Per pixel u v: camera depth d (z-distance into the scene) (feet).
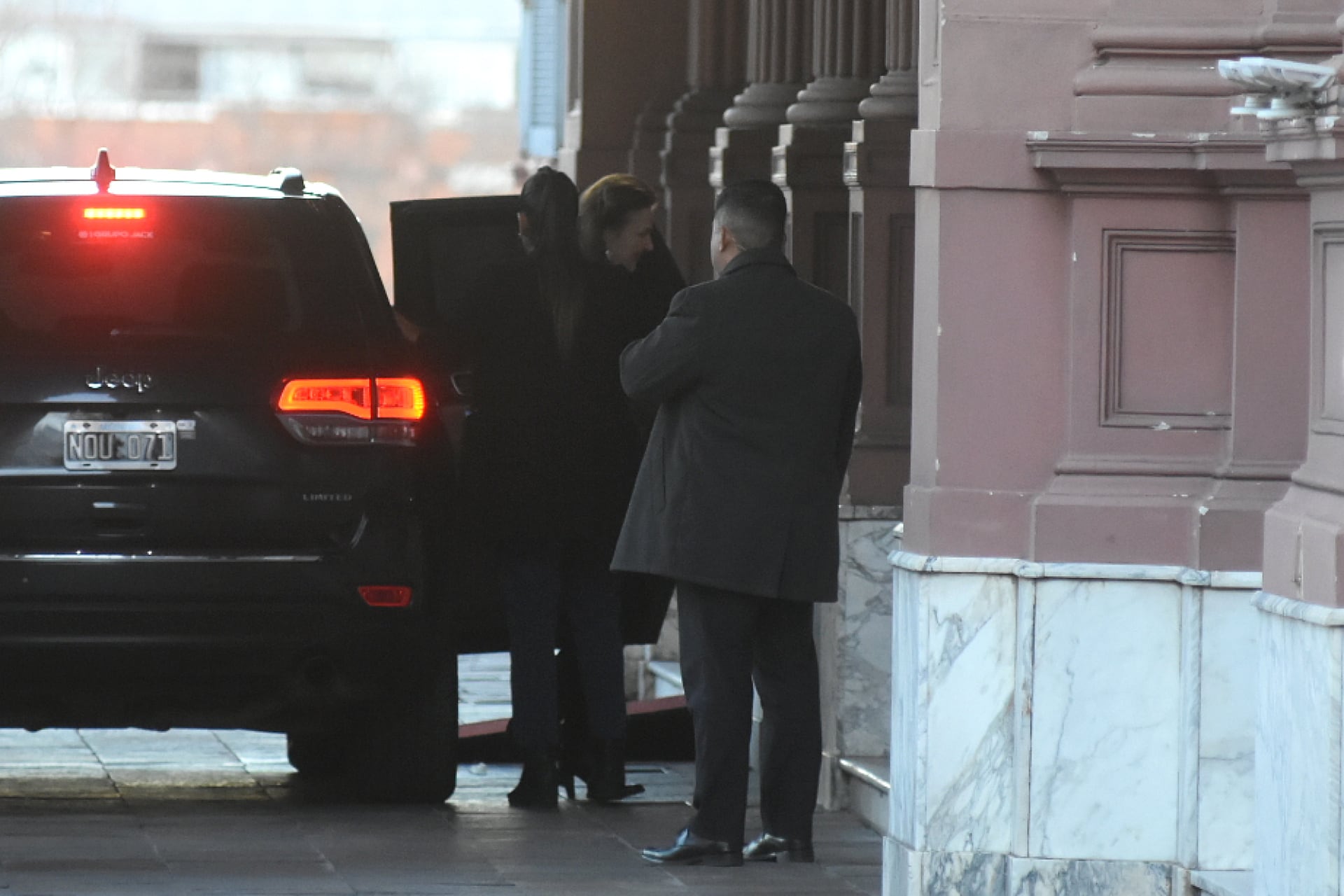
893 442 97.40
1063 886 70.85
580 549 95.20
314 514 85.97
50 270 86.74
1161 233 70.90
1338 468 58.80
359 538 86.17
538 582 94.38
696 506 80.53
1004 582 71.20
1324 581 57.88
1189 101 70.69
